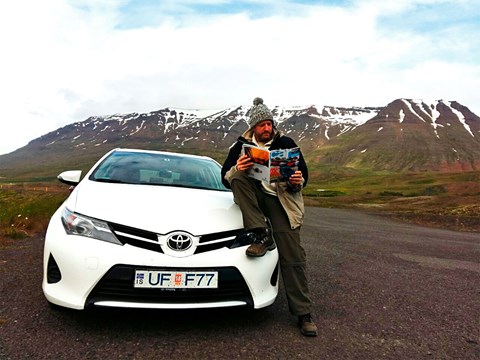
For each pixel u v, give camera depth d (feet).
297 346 8.46
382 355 8.36
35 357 7.23
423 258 23.25
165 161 13.91
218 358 7.60
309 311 9.20
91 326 8.71
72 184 12.35
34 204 34.71
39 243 19.79
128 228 8.43
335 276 16.12
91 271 7.98
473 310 12.43
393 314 11.39
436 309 12.24
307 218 58.90
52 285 8.41
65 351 7.52
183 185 11.94
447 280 16.96
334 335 9.33
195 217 9.04
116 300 8.08
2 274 12.91
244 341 8.48
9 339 7.91
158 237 8.38
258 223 8.97
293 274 9.39
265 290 9.25
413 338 9.52
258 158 9.04
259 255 8.96
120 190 10.33
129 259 8.05
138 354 7.54
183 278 8.24
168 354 7.61
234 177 9.39
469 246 31.53
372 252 24.31
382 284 15.26
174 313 9.75
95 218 8.60
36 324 8.70
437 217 69.97
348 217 68.85
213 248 8.72
